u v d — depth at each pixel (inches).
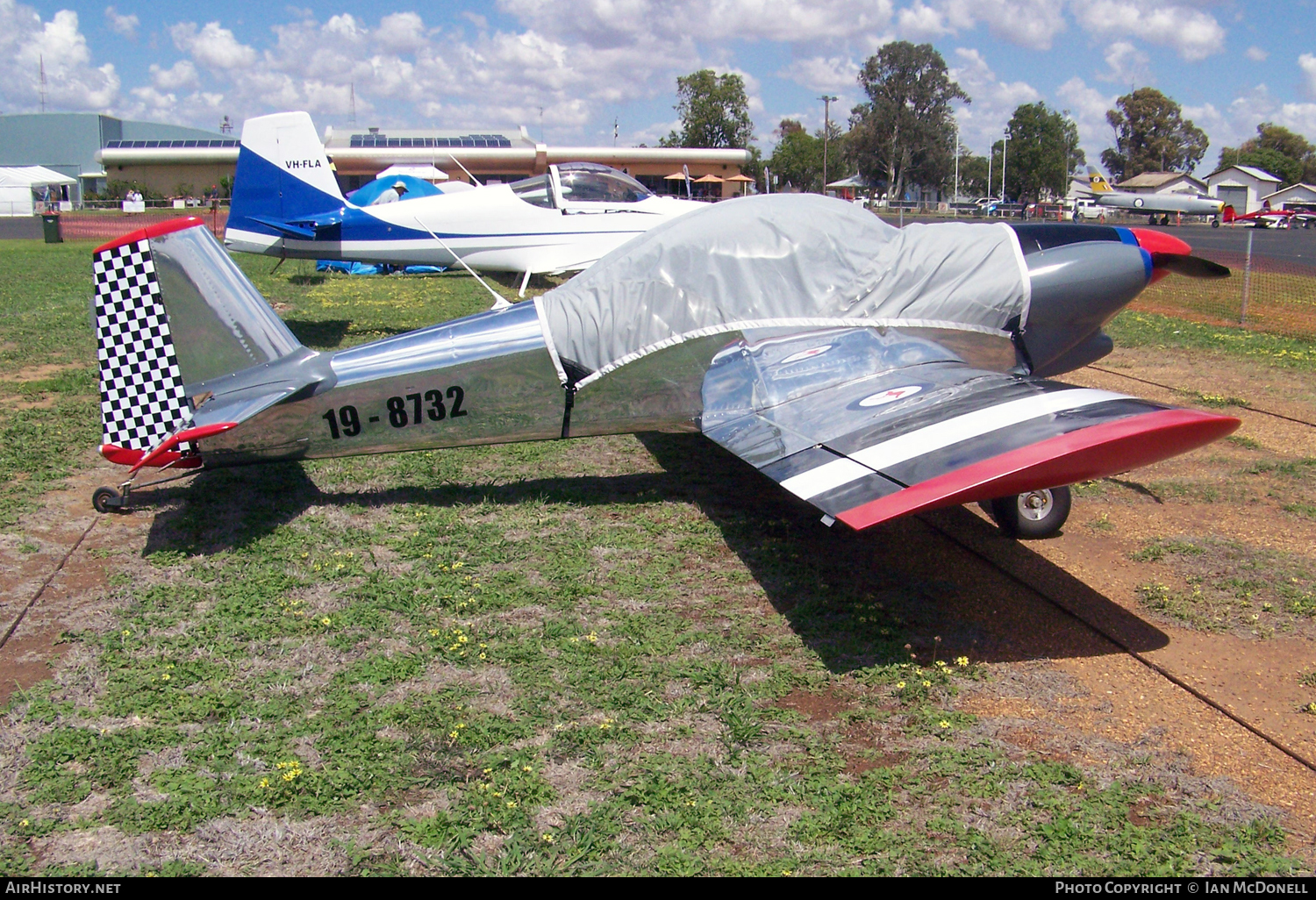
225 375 230.4
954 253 254.1
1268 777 136.8
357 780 133.2
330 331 528.7
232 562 211.2
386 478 271.7
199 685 160.4
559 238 599.8
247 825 125.1
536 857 119.0
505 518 242.4
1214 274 273.1
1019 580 204.7
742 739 144.7
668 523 237.8
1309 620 185.6
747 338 247.1
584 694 157.1
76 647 173.2
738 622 184.2
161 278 224.5
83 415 337.7
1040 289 251.9
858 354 234.1
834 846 121.8
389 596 192.9
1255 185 3380.9
